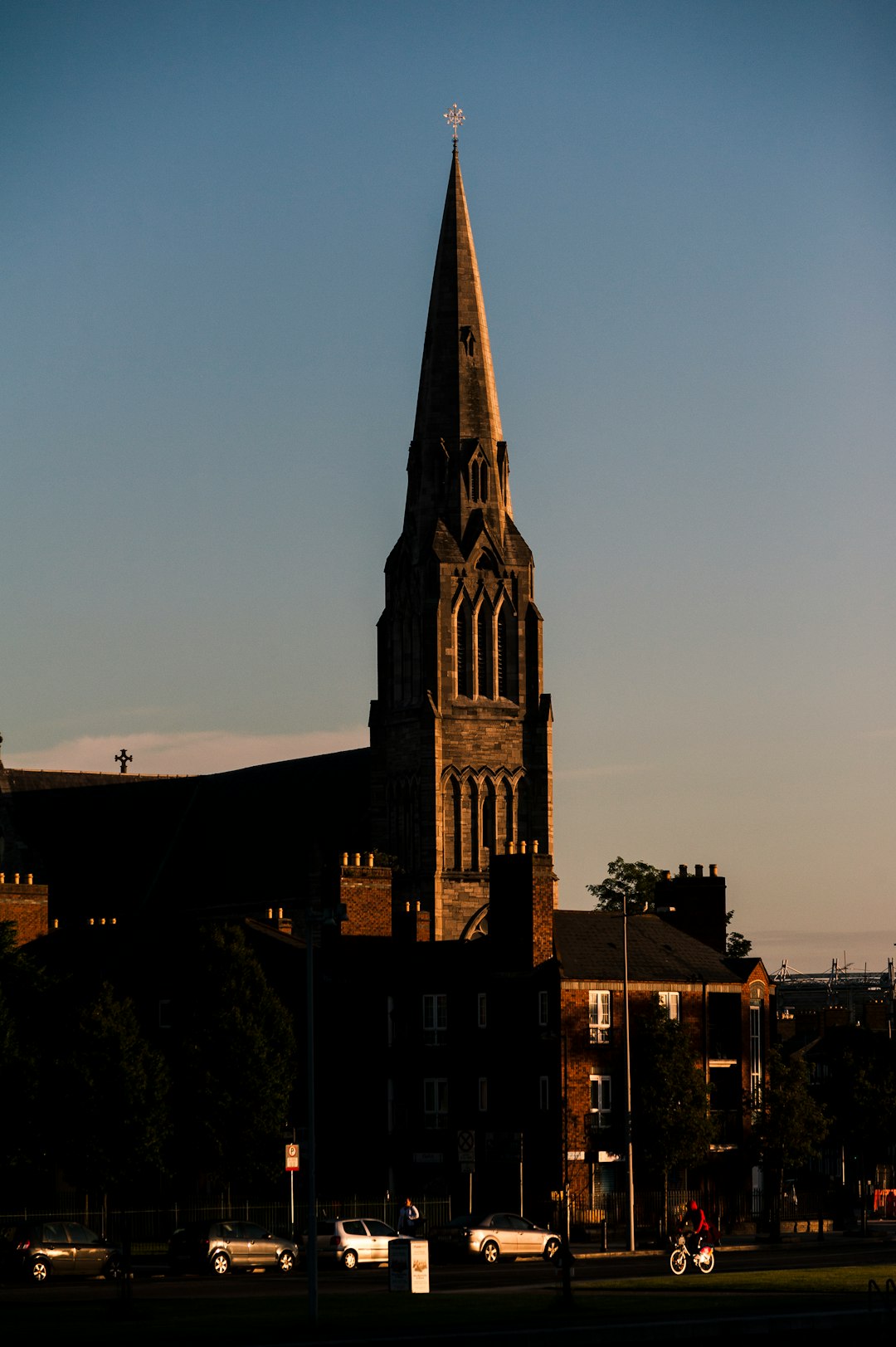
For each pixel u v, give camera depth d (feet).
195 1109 423.23
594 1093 457.68
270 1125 424.05
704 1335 243.60
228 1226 357.00
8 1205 446.60
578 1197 450.30
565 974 457.68
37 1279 336.70
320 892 563.89
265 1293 303.27
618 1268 356.18
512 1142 454.81
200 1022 429.38
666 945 491.72
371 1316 258.57
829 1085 522.06
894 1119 514.68
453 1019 471.21
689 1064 460.14
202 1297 292.81
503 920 467.93
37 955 518.78
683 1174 469.57
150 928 499.10
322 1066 477.77
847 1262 362.12
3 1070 398.21
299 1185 467.93
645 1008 470.80
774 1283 305.94
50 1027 416.87
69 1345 227.61
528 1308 269.85
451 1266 366.63
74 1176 405.39
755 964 497.46
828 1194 504.84
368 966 483.51
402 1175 470.80
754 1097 488.44
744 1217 481.87
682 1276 322.55
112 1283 331.57
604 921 490.08
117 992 487.20
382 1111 475.31
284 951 490.49
